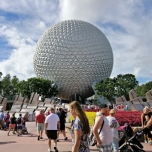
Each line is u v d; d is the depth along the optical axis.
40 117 14.97
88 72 66.69
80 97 70.56
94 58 66.81
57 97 73.25
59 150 11.16
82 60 65.81
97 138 6.33
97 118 6.55
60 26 68.81
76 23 69.19
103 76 70.31
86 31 67.56
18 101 38.34
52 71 67.62
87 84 67.81
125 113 18.69
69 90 68.38
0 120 22.28
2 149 11.40
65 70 66.06
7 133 18.88
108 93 63.34
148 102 32.47
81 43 65.88
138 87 88.50
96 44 67.50
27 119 31.03
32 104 37.66
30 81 64.75
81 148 5.68
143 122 12.08
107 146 6.66
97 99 66.38
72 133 6.07
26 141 14.09
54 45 66.56
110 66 72.00
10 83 93.31
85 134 5.75
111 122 9.00
